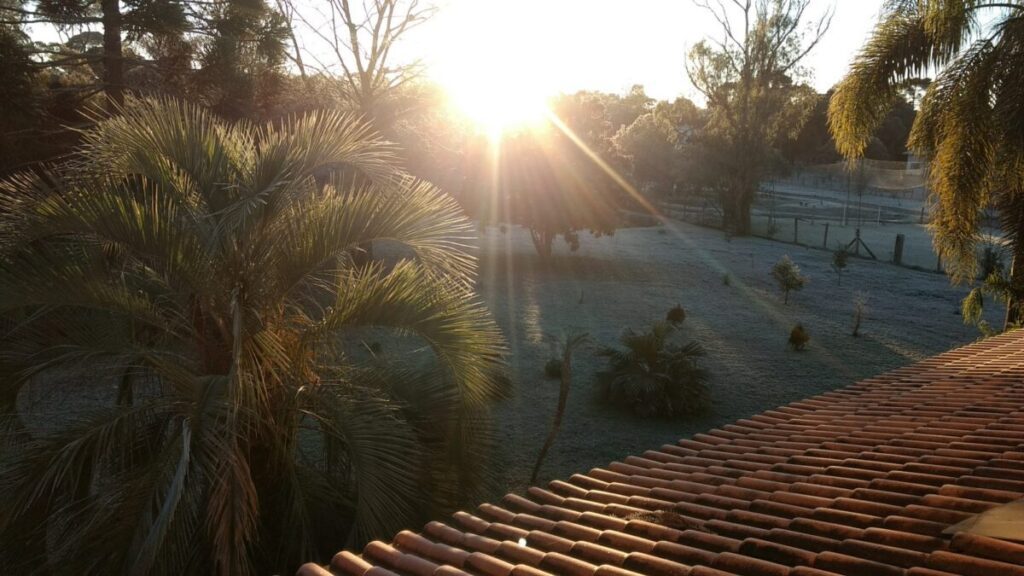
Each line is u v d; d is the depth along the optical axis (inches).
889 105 467.8
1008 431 187.8
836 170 2689.5
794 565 116.2
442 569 121.6
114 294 229.6
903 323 804.6
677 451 203.0
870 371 604.1
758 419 231.1
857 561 112.3
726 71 1587.1
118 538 196.9
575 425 456.4
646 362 499.2
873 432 201.9
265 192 224.1
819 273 1139.3
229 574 195.5
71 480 220.5
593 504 157.5
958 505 133.6
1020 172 412.2
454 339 245.8
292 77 771.4
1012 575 100.9
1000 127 392.8
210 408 213.8
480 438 271.4
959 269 461.4
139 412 229.5
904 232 1652.3
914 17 451.2
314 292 261.4
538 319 750.5
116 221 213.0
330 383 256.7
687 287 987.3
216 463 199.6
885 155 2618.1
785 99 1589.6
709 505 154.9
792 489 158.7
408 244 245.1
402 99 829.8
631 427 459.2
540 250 1135.6
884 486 152.6
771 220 1706.4
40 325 233.6
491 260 1125.1
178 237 217.9
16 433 230.5
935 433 194.2
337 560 131.0
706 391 493.4
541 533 137.8
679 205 2129.7
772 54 1558.8
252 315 231.0
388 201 242.7
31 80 533.0
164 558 195.5
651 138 1968.5
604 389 498.6
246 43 607.5
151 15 541.6
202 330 245.1
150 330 259.3
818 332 748.0
